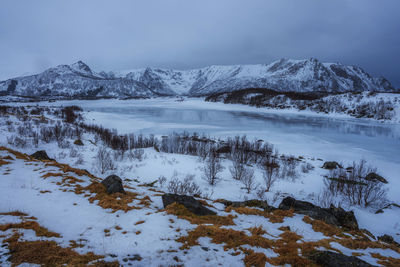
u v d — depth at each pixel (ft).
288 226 34.04
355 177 106.73
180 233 26.09
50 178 45.57
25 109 366.84
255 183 90.99
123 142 167.32
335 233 34.04
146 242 23.50
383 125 359.05
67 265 18.48
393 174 129.49
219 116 473.67
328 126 346.54
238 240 24.98
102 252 21.15
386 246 29.81
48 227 25.53
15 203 31.24
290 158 150.00
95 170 89.97
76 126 216.95
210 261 20.92
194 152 162.40
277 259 22.04
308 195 81.66
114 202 36.14
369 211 71.82
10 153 63.72
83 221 28.22
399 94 494.18
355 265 21.11
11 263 18.12
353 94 563.89
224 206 47.70
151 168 103.50
